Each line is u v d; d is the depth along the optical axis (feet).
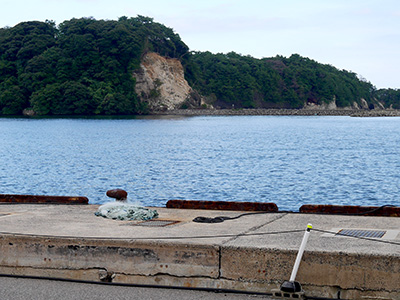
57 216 26.86
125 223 24.73
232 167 126.31
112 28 552.41
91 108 520.42
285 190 91.61
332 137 254.68
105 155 158.71
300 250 17.95
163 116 540.52
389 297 17.52
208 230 22.74
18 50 544.21
